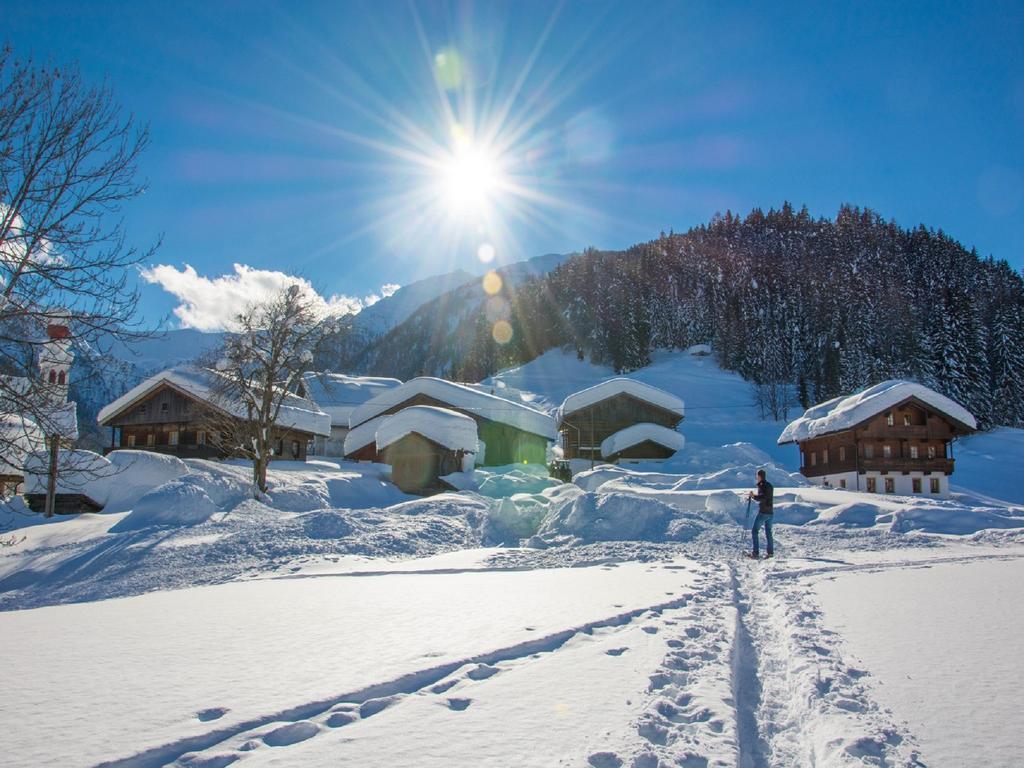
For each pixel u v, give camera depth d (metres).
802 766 4.31
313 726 4.45
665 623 7.93
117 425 47.31
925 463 48.25
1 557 21.08
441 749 4.04
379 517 23.70
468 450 41.00
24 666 5.85
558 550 18.09
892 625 7.67
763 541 19.25
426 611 8.59
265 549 19.00
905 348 102.19
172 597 10.62
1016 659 6.12
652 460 58.22
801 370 110.75
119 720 4.44
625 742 4.16
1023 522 21.64
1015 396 85.00
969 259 147.00
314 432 47.38
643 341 130.12
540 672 5.75
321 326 33.16
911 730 4.45
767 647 7.32
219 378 34.94
